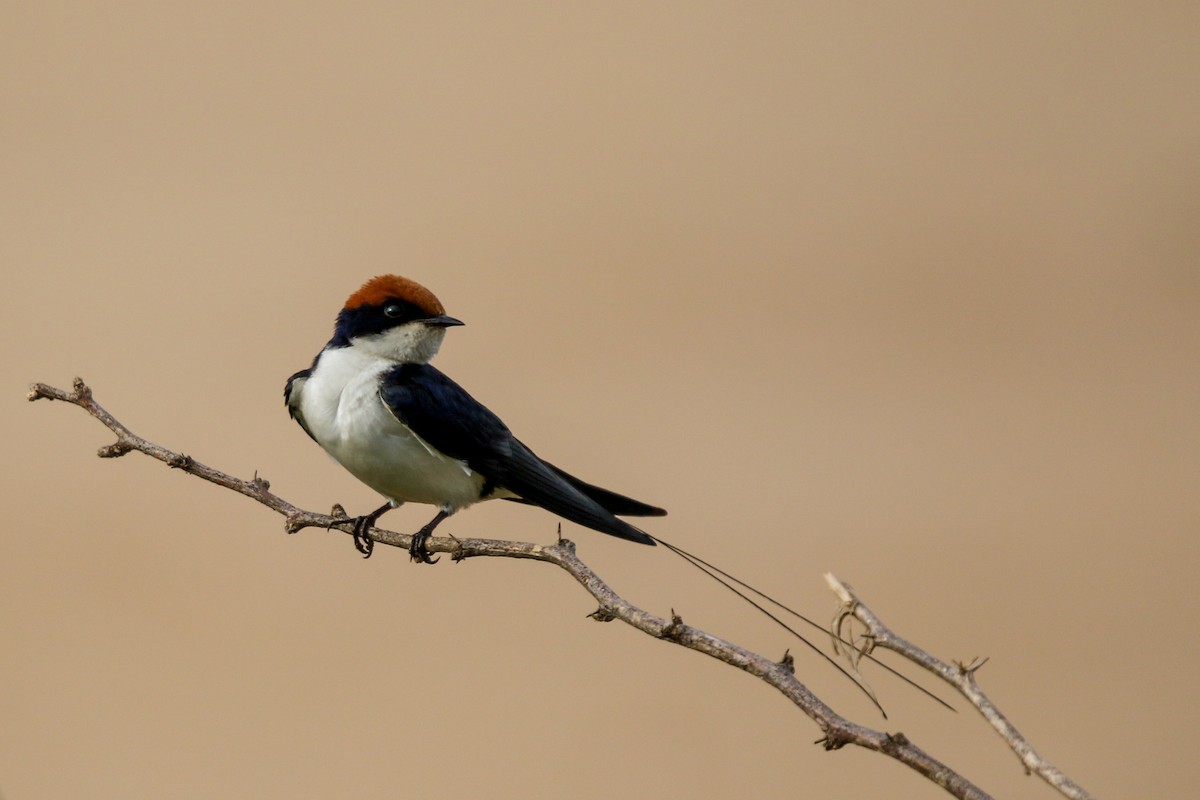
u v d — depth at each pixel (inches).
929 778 205.3
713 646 237.8
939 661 211.6
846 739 213.0
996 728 199.6
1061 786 190.5
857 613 221.1
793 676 227.3
